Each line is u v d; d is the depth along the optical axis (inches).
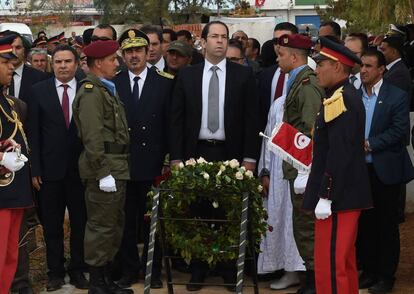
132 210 341.1
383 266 323.3
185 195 291.3
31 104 336.2
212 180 288.7
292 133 288.5
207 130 331.3
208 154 331.6
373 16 378.9
